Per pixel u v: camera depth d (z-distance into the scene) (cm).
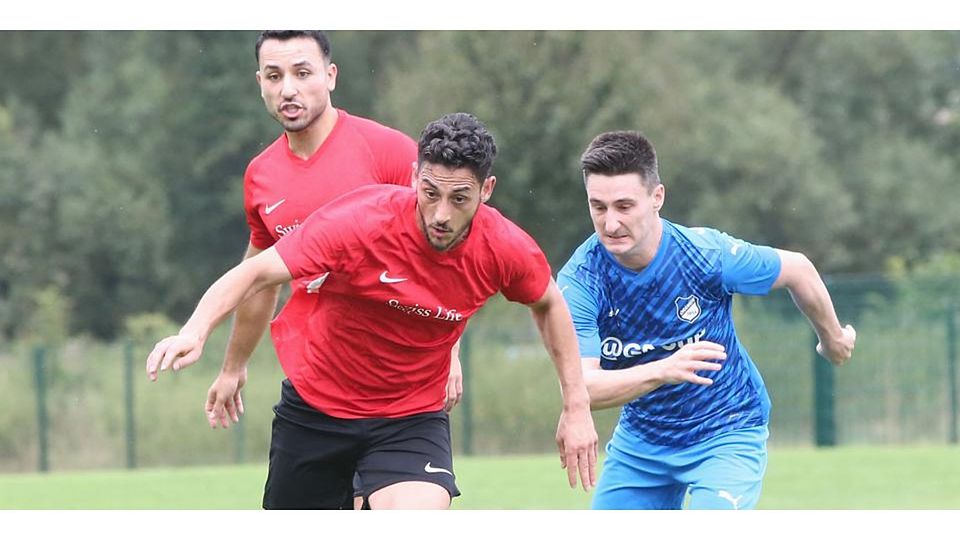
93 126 7781
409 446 1341
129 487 2841
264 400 4438
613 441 1468
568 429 1273
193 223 7712
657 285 1384
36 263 7306
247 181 1462
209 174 7762
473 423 4325
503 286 1244
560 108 6131
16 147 7475
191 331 1118
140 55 7894
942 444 3997
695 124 7419
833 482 2752
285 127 1405
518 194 6112
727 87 8038
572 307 1387
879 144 8631
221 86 7669
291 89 1385
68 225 7300
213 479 3012
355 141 1440
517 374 4388
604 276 1394
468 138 1130
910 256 8131
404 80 6619
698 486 1390
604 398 1299
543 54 6216
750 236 7519
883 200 8256
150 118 7731
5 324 7094
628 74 6406
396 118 6538
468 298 1249
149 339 5122
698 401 1405
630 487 1455
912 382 4069
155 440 4409
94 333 7438
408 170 1450
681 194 7519
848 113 8869
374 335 1295
